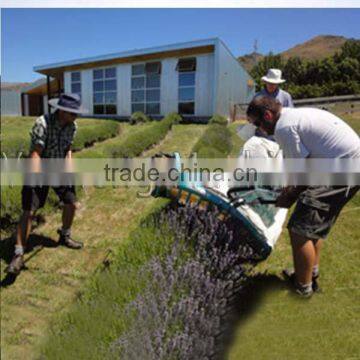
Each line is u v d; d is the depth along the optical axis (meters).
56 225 5.02
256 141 3.49
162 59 16.05
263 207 3.50
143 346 2.08
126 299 2.57
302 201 2.65
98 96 18.80
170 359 2.11
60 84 24.38
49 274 3.82
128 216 5.16
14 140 8.43
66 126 3.94
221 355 2.37
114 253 3.92
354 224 4.08
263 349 2.36
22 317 3.20
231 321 2.64
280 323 2.63
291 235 2.75
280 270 3.31
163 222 3.28
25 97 30.77
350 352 2.35
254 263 3.44
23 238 3.82
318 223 2.63
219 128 9.02
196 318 2.32
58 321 2.82
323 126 2.53
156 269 2.60
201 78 15.05
